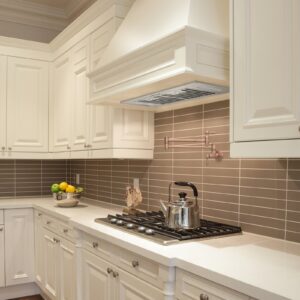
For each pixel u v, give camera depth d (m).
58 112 3.39
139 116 2.54
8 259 3.17
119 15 2.38
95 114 2.66
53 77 3.53
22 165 3.82
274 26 1.28
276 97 1.27
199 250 1.52
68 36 3.14
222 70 1.64
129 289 1.73
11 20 3.87
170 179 2.45
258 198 1.83
